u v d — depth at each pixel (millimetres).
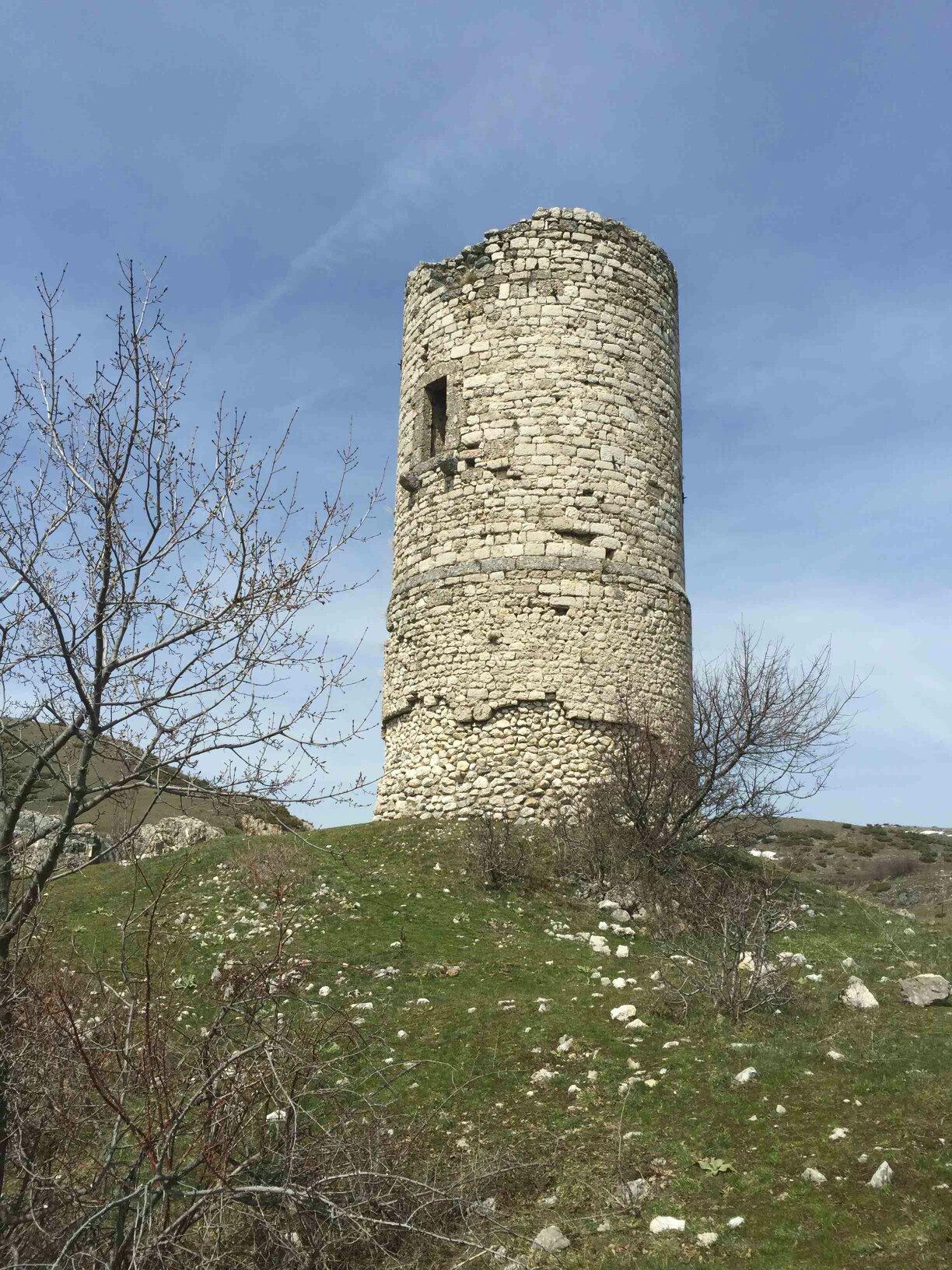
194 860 14469
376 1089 7375
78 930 11688
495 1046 8531
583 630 17031
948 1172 5867
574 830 15414
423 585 18109
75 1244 5262
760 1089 7301
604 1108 7293
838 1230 5488
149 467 6445
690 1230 5707
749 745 15500
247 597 6344
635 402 18406
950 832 36219
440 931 12062
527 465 17609
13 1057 5297
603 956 11508
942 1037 8047
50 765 6277
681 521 19141
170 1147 5305
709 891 13641
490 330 18406
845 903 14859
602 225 18859
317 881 13539
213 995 6949
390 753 18422
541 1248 5699
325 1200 5301
